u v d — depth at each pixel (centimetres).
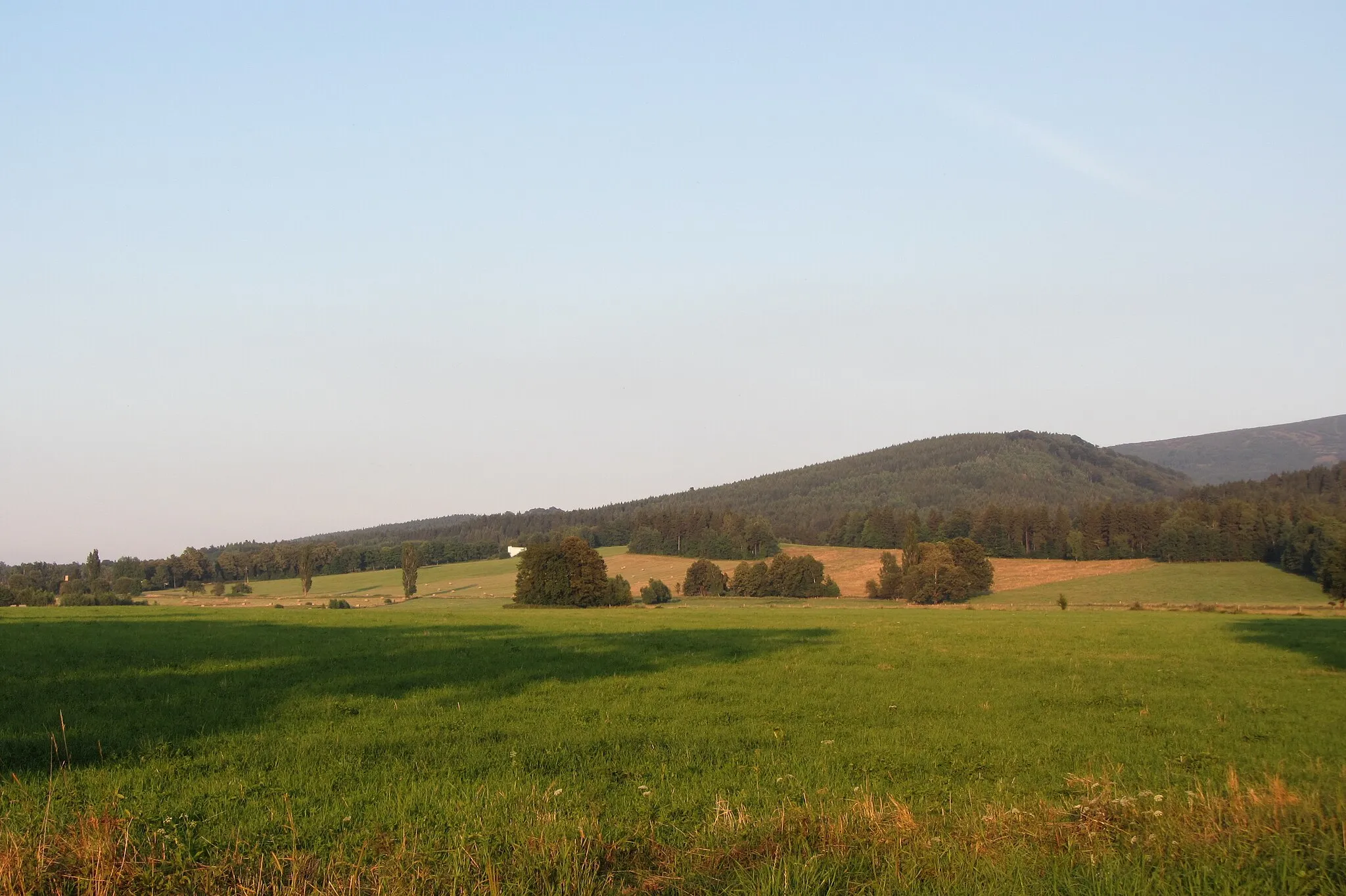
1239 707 2364
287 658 3188
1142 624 5262
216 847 1035
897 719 2134
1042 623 5422
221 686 2500
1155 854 962
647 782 1438
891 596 11681
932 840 1005
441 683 2647
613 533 19650
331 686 2525
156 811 1212
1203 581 11775
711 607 8950
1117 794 1270
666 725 2003
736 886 901
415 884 897
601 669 2994
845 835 1036
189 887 918
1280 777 1434
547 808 1212
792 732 1948
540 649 3628
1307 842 967
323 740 1780
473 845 1007
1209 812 1088
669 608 8594
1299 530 11806
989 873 898
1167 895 859
